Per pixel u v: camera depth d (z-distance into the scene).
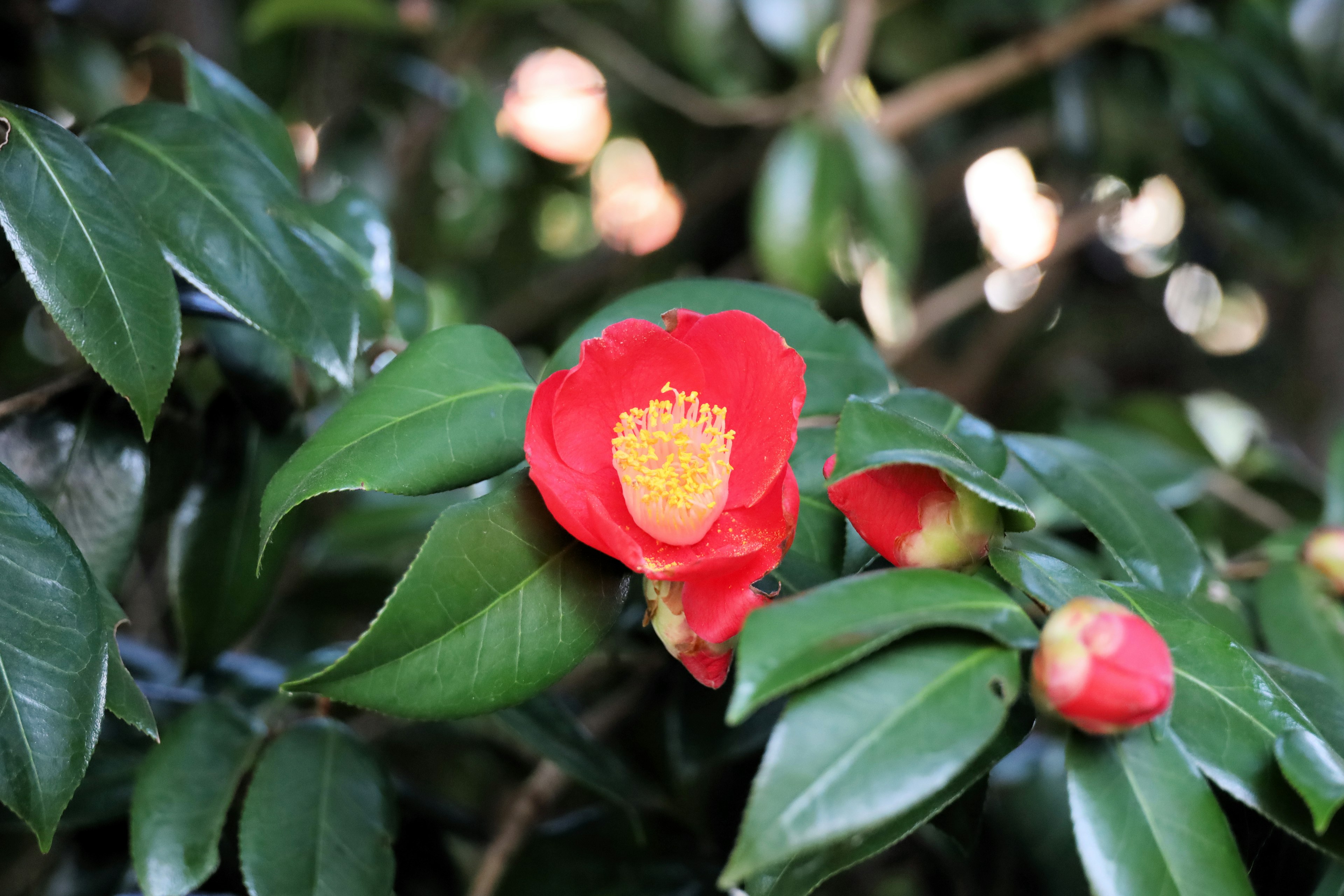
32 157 0.45
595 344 0.45
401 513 0.71
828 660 0.40
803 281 0.80
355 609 0.72
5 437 0.50
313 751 0.51
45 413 0.50
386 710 0.43
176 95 0.85
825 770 0.40
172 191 0.47
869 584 0.41
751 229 0.85
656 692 0.61
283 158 0.56
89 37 0.75
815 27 0.84
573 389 0.45
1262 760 0.43
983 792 0.47
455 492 0.70
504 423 0.46
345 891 0.49
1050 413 0.87
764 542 0.44
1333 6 0.87
